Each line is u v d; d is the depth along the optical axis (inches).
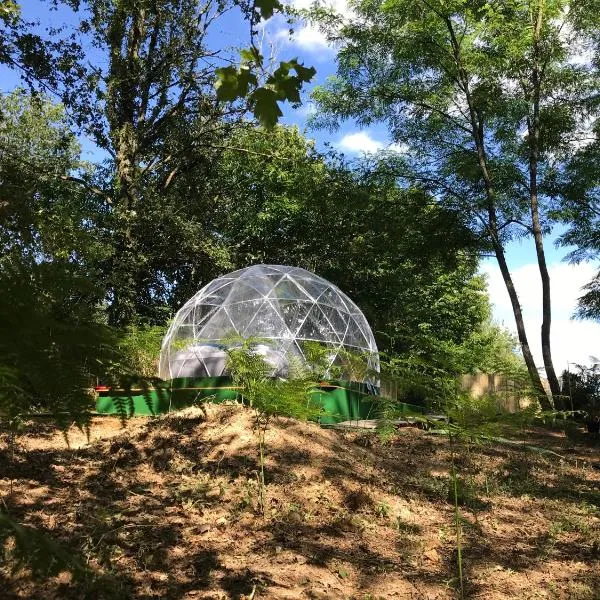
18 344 43.9
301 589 148.9
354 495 220.2
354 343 535.8
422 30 663.1
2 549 43.8
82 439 269.1
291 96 91.4
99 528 170.6
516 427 226.2
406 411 183.9
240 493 210.7
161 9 804.0
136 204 778.2
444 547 191.0
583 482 297.7
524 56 662.5
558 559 190.4
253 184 1046.4
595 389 554.6
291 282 534.0
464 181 729.0
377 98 739.4
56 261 49.3
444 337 1239.5
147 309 810.2
